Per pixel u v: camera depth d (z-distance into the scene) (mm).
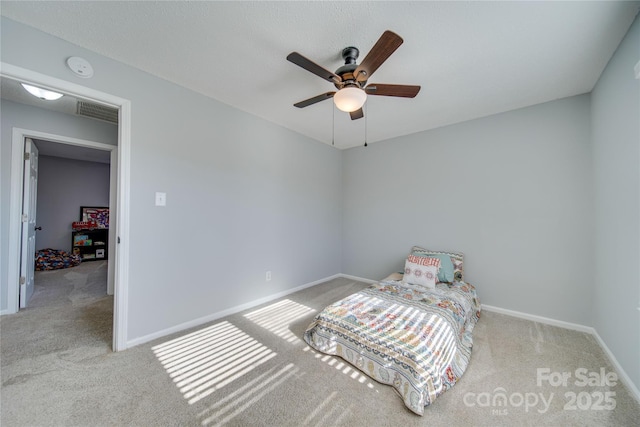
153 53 1854
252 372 1710
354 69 1632
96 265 4871
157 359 1838
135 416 1326
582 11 1421
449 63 1908
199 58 1908
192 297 2385
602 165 2043
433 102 2553
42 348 1939
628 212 1631
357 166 4129
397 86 1752
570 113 2430
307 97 2506
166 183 2197
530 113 2627
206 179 2479
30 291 3027
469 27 1545
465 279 3012
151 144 2105
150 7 1436
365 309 2109
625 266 1673
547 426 1298
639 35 1436
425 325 1838
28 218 2785
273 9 1442
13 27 1534
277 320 2537
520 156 2684
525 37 1629
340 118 3008
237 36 1671
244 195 2826
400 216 3609
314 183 3785
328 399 1474
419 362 1487
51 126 2740
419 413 1354
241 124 2781
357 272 4117
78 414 1331
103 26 1588
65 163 5254
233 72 2088
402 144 3598
